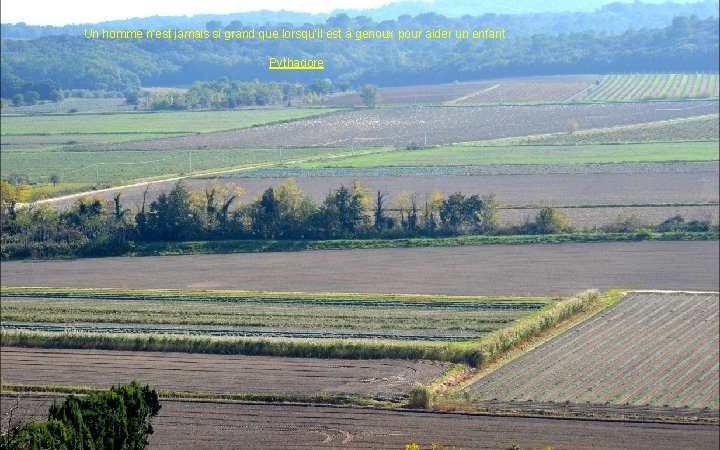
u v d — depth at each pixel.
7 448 77.00
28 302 155.38
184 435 100.38
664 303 150.62
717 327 138.00
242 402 109.50
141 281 168.88
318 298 155.75
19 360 124.69
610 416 105.50
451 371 118.94
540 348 129.38
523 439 99.25
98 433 83.88
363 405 108.50
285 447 97.44
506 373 119.81
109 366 122.31
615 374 119.06
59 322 143.25
